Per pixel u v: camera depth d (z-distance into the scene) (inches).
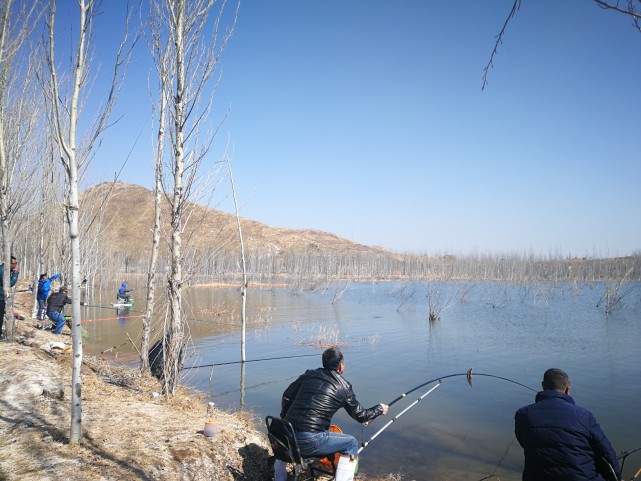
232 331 854.5
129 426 250.5
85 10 203.3
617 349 683.4
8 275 434.9
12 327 438.6
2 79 387.2
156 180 433.4
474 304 1434.5
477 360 614.5
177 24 347.6
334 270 2935.5
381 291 2161.7
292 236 5689.0
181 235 360.2
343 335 821.2
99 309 1101.7
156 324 840.3
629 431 356.2
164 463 210.4
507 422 374.9
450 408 412.5
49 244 848.3
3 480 179.3
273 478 225.0
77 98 203.0
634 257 2132.1
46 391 283.6
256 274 2795.3
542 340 767.1
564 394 176.4
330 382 205.3
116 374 395.9
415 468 286.5
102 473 190.5
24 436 220.7
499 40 108.7
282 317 1100.5
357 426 366.3
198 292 1988.2
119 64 229.1
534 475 168.7
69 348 441.1
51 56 195.5
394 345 721.6
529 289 1940.2
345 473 203.2
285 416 208.1
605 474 170.1
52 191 701.3
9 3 377.4
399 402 431.2
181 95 347.6
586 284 2390.5
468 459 300.5
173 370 344.5
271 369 551.2
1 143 405.1
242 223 5521.7
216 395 433.1
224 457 234.1
